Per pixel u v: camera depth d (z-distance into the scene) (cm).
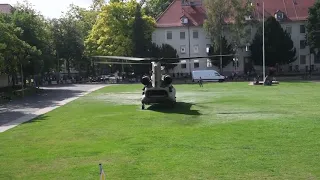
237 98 3262
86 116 2319
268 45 7300
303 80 6094
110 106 2884
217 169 1077
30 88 4647
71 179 1022
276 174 1020
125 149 1355
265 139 1460
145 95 2602
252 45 7431
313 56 7706
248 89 4388
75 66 8312
